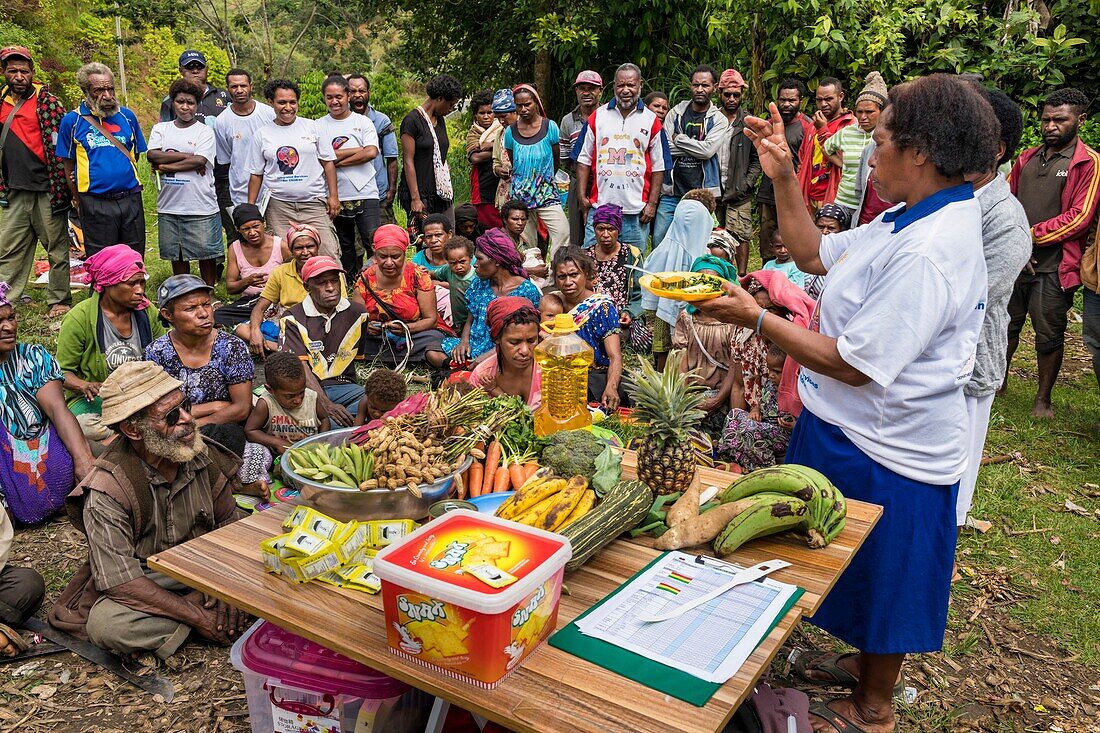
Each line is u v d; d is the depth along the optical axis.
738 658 2.06
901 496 2.67
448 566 2.03
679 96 11.99
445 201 8.96
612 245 6.52
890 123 2.46
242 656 2.60
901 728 3.20
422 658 2.04
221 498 3.69
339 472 2.65
